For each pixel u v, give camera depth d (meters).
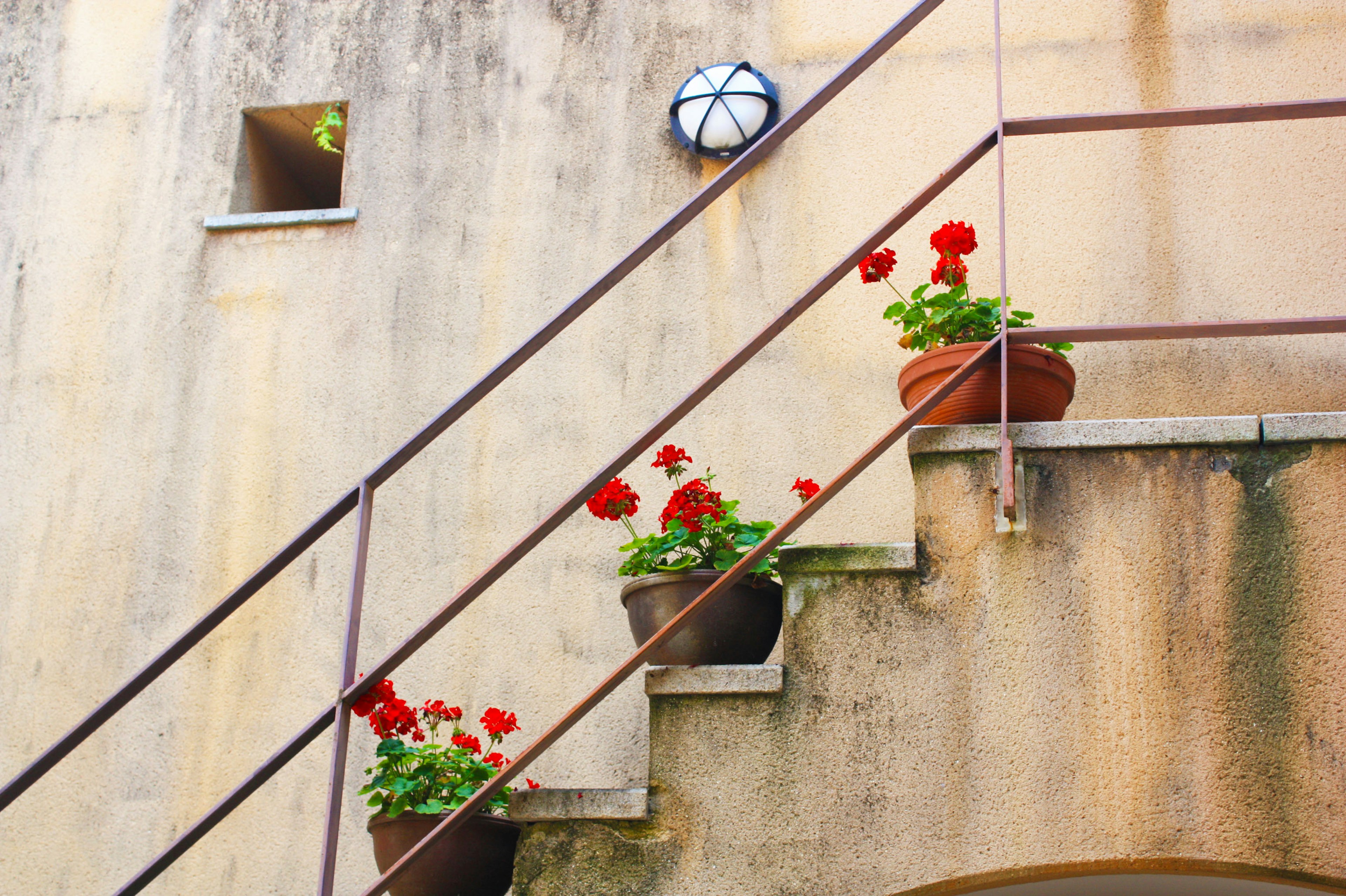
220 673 3.65
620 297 3.93
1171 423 2.52
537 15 4.33
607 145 4.13
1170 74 3.90
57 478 3.96
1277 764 2.31
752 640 2.74
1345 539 2.41
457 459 3.81
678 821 2.46
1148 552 2.47
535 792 2.52
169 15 4.54
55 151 4.41
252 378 4.00
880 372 3.72
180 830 3.48
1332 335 3.55
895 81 4.05
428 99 4.28
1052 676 2.43
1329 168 3.72
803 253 3.90
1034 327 2.95
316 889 3.37
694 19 4.24
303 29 4.43
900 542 3.51
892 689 2.47
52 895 3.45
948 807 2.38
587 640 3.54
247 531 3.81
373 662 3.60
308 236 4.16
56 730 3.64
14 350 4.14
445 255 4.07
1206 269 3.67
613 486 3.08
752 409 3.74
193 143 4.35
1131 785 2.34
